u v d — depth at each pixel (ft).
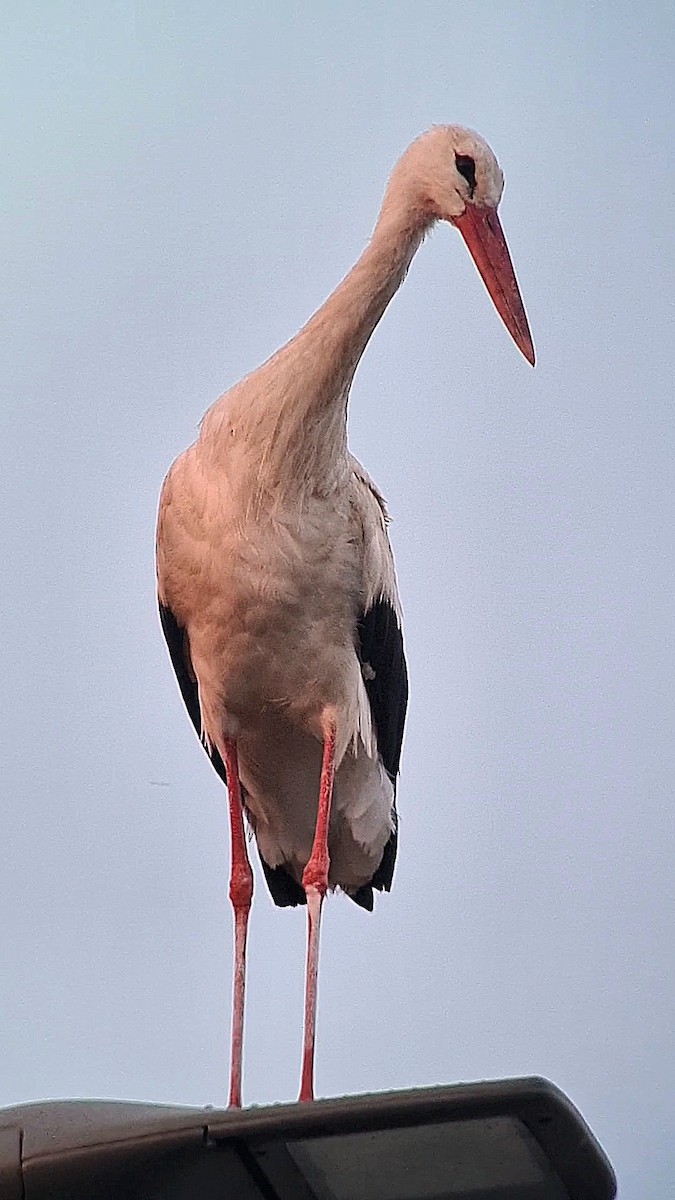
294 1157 18.34
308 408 30.14
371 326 30.68
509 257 31.32
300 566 30.73
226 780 33.01
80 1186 18.07
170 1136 17.98
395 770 35.58
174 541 31.32
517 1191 19.02
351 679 32.01
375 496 33.35
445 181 31.30
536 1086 18.16
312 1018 30.63
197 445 31.27
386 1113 17.90
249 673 31.78
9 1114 20.40
